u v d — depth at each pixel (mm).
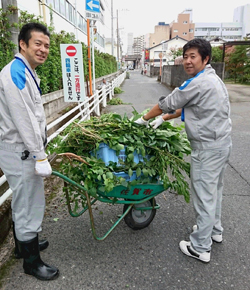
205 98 2365
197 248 2656
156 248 2869
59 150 2809
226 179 4559
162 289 2338
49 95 7273
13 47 4789
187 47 2432
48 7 10289
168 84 22500
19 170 2168
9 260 2650
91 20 9695
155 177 2926
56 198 3863
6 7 4648
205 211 2562
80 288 2340
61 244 2912
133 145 2727
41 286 2355
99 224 3279
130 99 14781
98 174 2518
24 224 2291
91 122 2910
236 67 26703
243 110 10875
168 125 2965
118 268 2576
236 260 2701
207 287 2365
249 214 3520
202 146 2496
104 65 20516
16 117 1998
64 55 6469
